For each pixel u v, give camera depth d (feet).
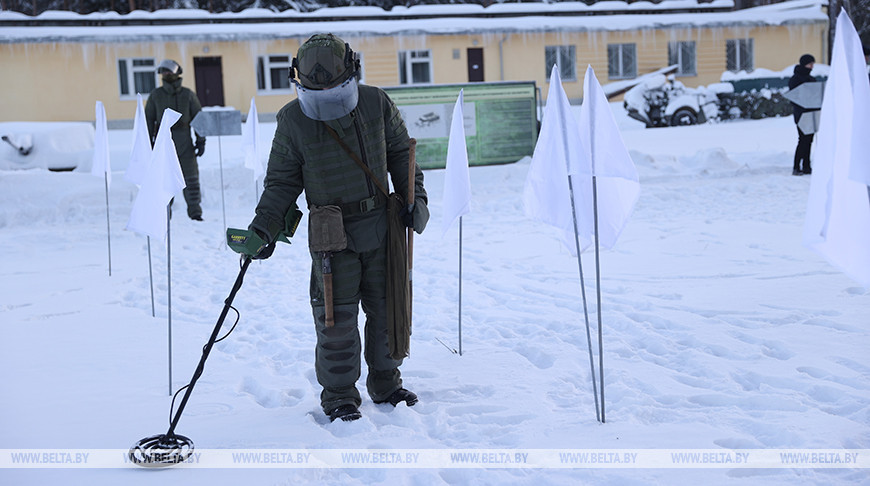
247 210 38.45
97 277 23.38
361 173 11.44
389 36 91.76
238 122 32.32
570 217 11.65
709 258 22.93
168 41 87.51
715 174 43.45
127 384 13.46
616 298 18.47
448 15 96.37
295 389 13.08
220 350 15.71
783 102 89.51
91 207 38.55
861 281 8.81
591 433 10.59
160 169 13.42
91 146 55.26
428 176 45.24
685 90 87.71
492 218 33.47
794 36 104.17
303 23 92.07
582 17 98.32
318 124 11.26
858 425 10.40
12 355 15.35
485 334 16.06
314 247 11.24
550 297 19.08
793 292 18.30
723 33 101.81
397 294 11.60
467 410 11.78
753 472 9.26
